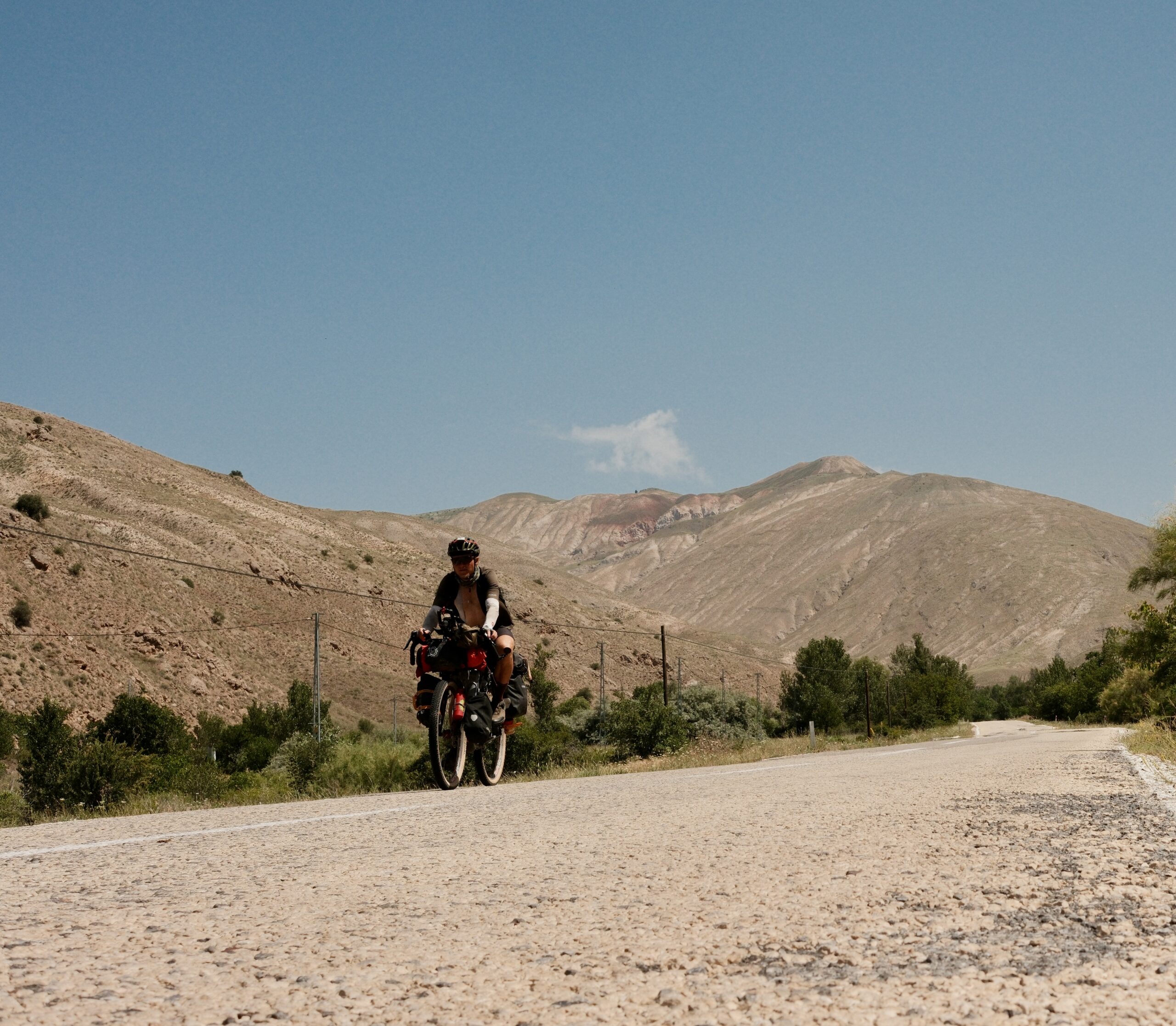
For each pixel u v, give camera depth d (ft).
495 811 23.82
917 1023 7.10
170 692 244.42
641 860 15.35
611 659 447.01
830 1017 7.27
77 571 258.37
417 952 9.58
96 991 8.21
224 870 14.85
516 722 30.22
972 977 8.29
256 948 9.77
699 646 519.60
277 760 156.97
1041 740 109.19
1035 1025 6.95
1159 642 160.56
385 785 91.15
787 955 9.20
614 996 7.99
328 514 529.45
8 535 246.27
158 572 303.48
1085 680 285.23
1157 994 7.61
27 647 213.46
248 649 298.15
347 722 274.77
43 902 12.31
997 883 12.71
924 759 55.93
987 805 22.80
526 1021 7.38
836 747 196.54
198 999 8.00
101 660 231.09
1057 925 10.26
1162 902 11.25
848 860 14.97
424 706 27.45
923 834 17.80
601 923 10.83
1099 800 23.71
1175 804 22.80
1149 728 105.40
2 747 147.84
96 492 371.56
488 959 9.28
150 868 15.05
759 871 14.12
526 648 416.46
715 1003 7.71
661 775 47.60
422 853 16.43
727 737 205.87
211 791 83.92
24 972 8.84
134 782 76.89
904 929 10.22
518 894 12.68
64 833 21.15
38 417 432.25
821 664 337.52
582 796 28.48
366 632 361.51
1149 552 164.66
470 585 27.84
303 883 13.62
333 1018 7.50
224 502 436.76
